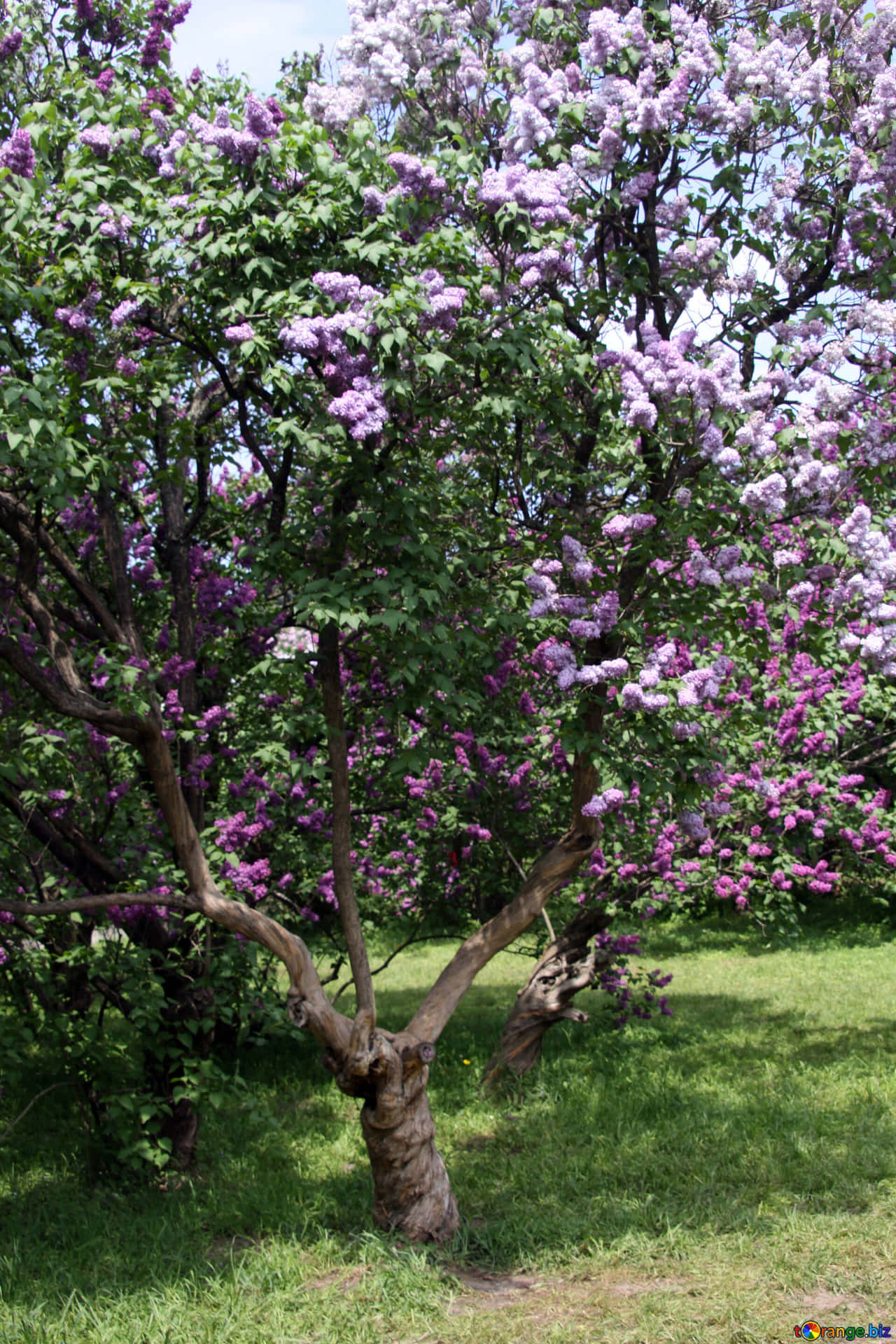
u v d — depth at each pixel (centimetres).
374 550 476
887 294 514
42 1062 638
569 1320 401
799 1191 512
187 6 666
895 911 1537
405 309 430
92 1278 455
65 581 679
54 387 432
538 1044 774
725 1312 394
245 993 618
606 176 528
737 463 455
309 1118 701
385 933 1541
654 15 536
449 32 546
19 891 598
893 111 520
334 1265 461
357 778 805
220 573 697
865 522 473
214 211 451
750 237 535
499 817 855
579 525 527
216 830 606
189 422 523
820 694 867
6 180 466
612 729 522
